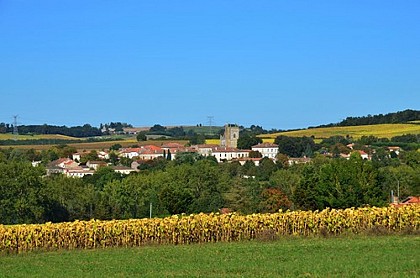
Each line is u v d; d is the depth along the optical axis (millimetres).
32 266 43500
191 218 58062
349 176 84438
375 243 50188
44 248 56031
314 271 35969
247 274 35844
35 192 100688
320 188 85438
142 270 38969
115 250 53438
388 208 61812
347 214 60719
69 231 56719
